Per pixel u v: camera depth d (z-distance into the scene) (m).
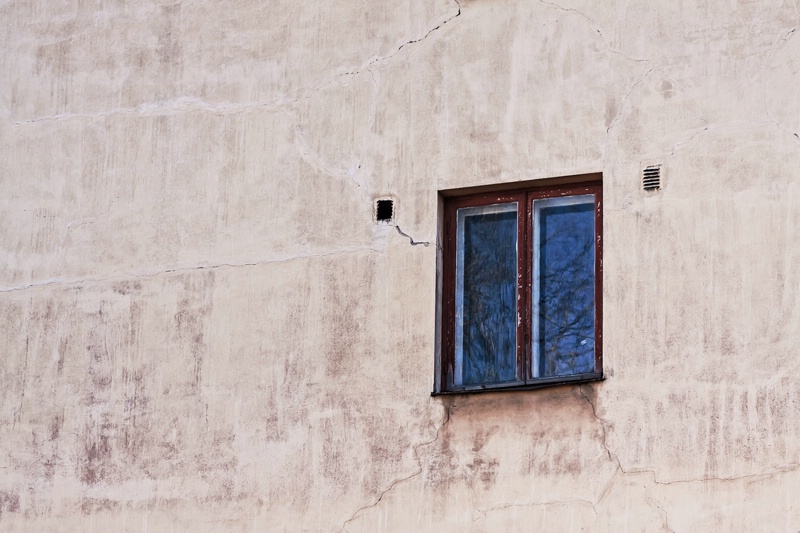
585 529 14.59
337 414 15.61
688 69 15.40
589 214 15.60
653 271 15.03
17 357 16.83
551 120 15.70
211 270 16.42
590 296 15.43
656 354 14.84
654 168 15.26
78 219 17.05
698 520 14.31
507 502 14.86
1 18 17.92
